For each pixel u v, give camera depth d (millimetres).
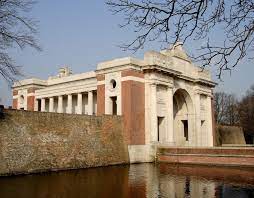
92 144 41344
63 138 37812
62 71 72688
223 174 33719
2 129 31906
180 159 46375
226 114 115062
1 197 21453
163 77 51875
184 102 62219
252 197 21719
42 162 34938
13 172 32000
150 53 50031
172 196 22344
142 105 49531
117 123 46094
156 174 34000
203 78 62625
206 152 44375
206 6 6848
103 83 51531
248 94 103750
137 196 22266
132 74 48438
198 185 26781
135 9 7133
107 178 30766
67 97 66750
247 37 6879
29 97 70750
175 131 62688
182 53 58125
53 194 22562
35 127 35062
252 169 37812
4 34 20859
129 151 46281
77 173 34406
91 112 59969
